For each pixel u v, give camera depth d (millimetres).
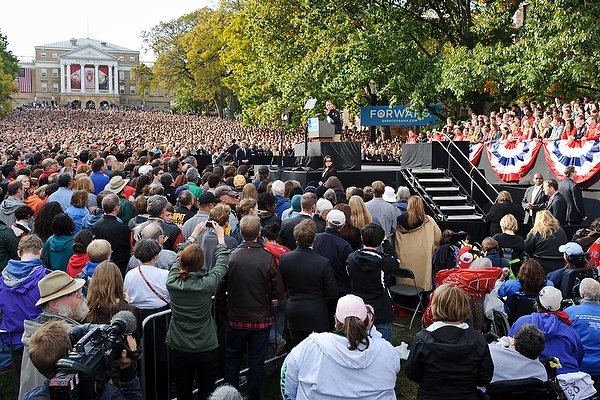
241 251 5375
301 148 16578
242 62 41750
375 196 8125
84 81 115938
